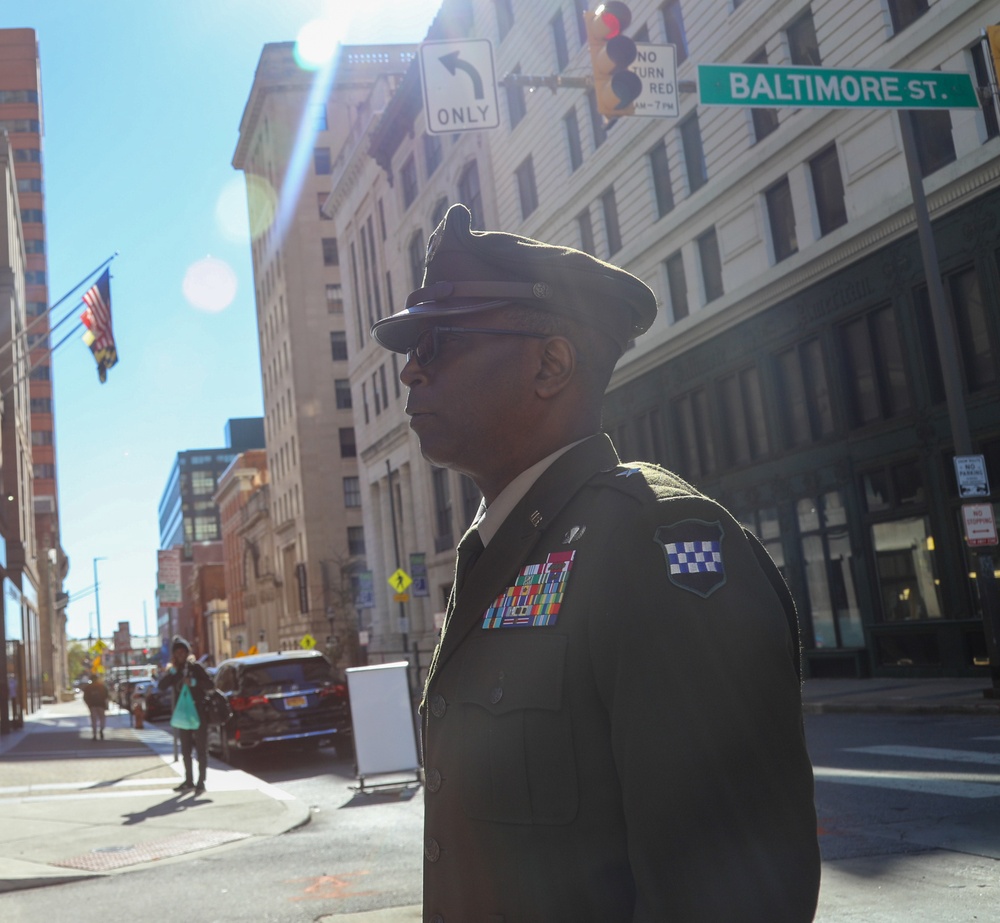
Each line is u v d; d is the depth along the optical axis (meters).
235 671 18.59
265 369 91.06
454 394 1.42
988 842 6.49
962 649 19.28
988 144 18.08
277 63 82.50
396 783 13.37
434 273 1.47
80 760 20.00
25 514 58.44
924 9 19.67
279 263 82.62
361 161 54.94
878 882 5.84
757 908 1.04
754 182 24.48
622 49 11.36
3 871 8.41
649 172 28.47
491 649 1.26
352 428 77.44
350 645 57.56
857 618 22.19
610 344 1.46
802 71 12.67
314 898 6.90
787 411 24.22
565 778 1.17
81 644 159.88
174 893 7.39
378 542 56.41
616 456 1.41
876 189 20.86
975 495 14.99
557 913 1.16
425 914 1.31
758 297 24.38
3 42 120.75
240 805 11.93
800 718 1.15
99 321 23.97
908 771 9.35
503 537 1.32
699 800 1.06
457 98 13.99
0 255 52.38
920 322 20.03
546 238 33.81
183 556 173.00
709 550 1.15
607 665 1.16
